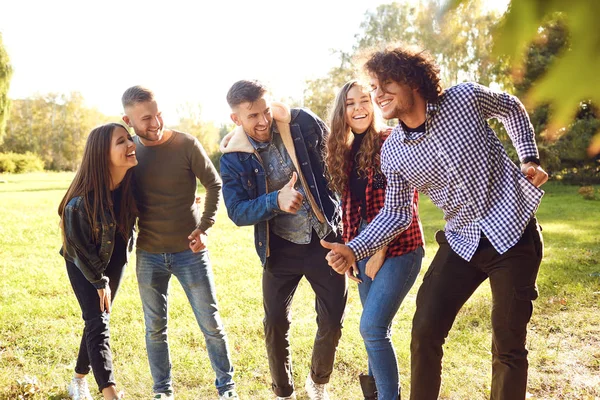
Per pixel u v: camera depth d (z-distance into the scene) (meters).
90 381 3.76
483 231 2.26
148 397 3.56
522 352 2.33
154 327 3.33
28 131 69.31
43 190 26.75
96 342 3.12
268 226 3.04
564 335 4.43
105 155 3.02
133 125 3.14
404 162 2.37
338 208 3.14
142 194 3.24
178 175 3.22
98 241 3.08
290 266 3.08
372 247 2.50
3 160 49.78
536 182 2.29
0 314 5.27
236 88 2.91
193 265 3.30
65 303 5.69
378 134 2.90
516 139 2.31
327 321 3.08
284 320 3.14
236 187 3.00
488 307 5.19
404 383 3.59
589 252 7.76
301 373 3.81
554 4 0.61
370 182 2.91
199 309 3.34
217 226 12.05
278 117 3.03
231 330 4.79
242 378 3.80
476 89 2.21
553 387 3.50
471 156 2.21
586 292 5.62
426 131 2.25
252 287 6.39
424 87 2.17
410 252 2.82
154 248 3.29
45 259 8.30
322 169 3.10
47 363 4.07
